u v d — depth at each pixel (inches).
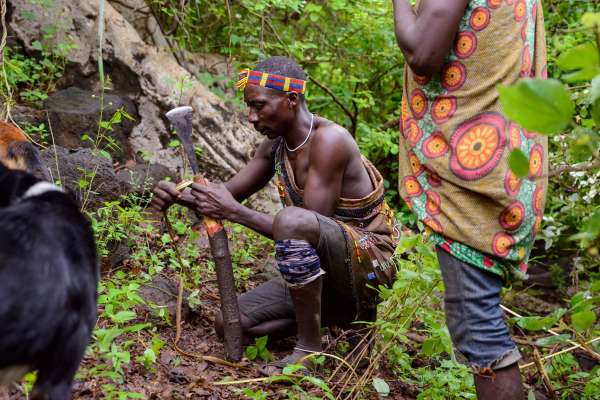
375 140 235.3
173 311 149.3
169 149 208.4
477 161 105.4
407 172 114.5
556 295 219.5
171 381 127.0
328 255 134.7
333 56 263.1
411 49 105.7
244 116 222.1
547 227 188.2
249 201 207.3
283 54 258.8
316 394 127.9
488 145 104.8
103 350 113.8
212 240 137.9
